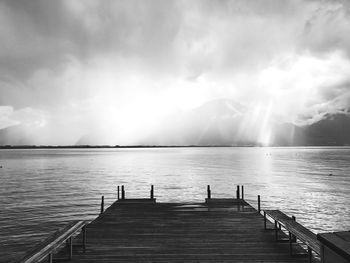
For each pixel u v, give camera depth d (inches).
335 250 134.8
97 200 1195.3
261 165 3432.6
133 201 710.5
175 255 331.3
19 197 1261.1
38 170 2751.0
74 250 349.1
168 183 1766.7
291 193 1374.3
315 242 257.6
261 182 1800.0
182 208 628.1
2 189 1496.1
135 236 410.3
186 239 395.2
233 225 472.4
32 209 1015.0
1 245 641.6
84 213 956.6
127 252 342.0
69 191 1434.5
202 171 2628.0
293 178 2016.5
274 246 360.5
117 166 3336.6
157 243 376.8
